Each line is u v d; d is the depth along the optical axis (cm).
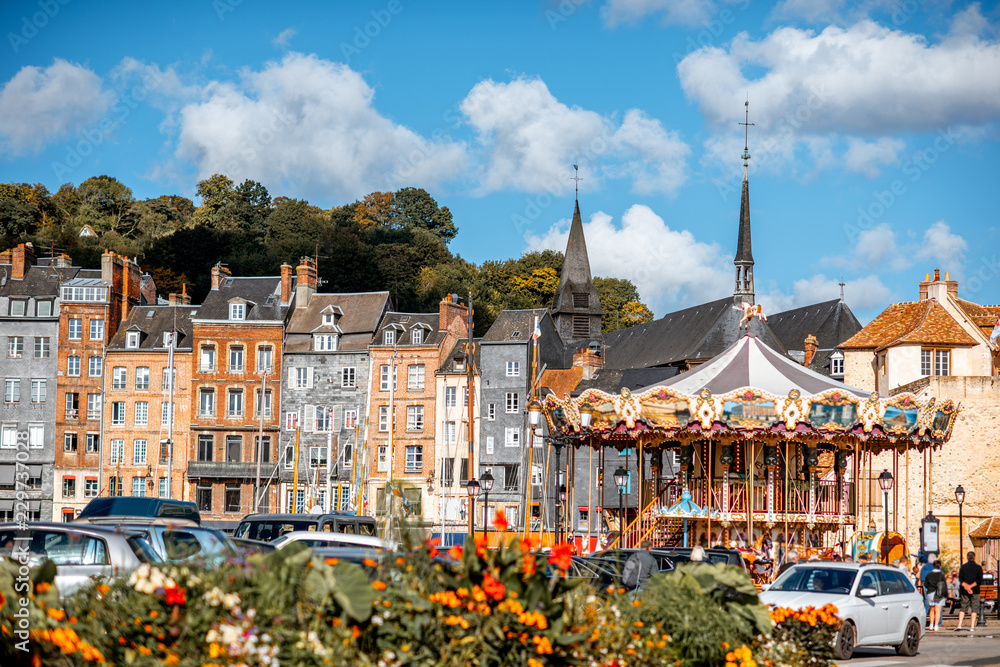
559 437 3434
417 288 11231
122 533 1377
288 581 939
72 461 7444
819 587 2006
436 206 14100
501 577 1021
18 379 7512
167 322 7738
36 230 12144
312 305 7831
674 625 1238
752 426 3023
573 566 1927
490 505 6956
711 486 3244
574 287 9675
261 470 7369
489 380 7169
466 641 962
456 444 7144
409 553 1036
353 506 6969
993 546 4672
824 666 1471
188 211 13775
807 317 8244
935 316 5503
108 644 862
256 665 857
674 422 3056
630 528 3250
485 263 12488
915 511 4875
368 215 13900
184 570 912
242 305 7631
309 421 7469
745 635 1312
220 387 7481
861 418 3083
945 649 2181
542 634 998
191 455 7425
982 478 4822
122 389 7488
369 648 948
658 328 9238
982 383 4853
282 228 11538
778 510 3269
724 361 3481
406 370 7350
